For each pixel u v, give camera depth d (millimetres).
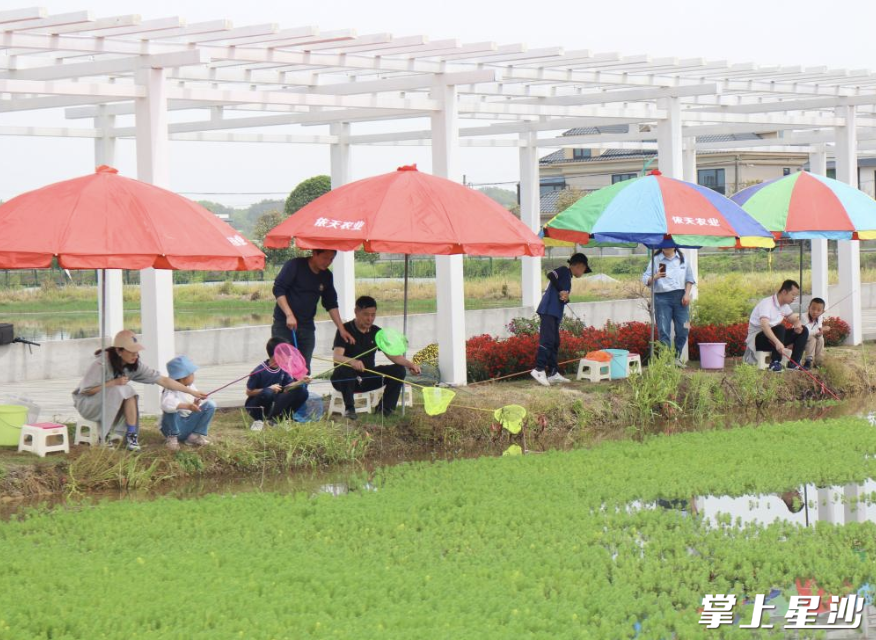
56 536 8711
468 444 12961
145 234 10000
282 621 6828
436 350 15555
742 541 8812
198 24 12367
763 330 16297
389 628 6762
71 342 18297
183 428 11258
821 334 16891
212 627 6816
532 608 7176
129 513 9289
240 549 8375
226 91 13648
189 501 9781
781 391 16078
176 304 32875
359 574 7754
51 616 6809
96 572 7723
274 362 11961
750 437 13031
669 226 13727
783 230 15742
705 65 16875
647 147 23859
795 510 10109
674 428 14227
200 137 19828
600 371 15445
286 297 12438
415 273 36938
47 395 15648
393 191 11930
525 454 12352
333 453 11859
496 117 20547
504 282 34625
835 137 20000
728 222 14062
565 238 14258
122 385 10992
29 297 35469
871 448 12391
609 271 40406
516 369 15555
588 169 53250
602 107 18109
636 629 7098
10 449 10977
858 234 16109
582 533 8961
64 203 10102
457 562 8148
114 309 18125
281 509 9555
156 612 6891
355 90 15703
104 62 12898
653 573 7973
